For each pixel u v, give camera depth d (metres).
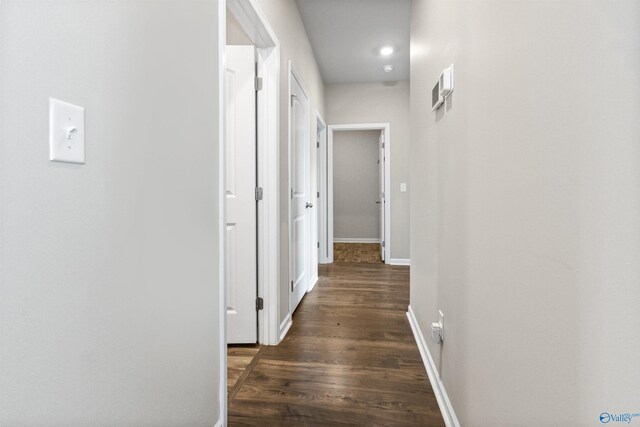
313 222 3.76
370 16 3.09
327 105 4.92
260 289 2.21
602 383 0.53
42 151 0.61
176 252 1.04
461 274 1.27
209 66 1.23
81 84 0.69
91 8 0.72
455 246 1.35
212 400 1.28
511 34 0.84
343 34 3.42
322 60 4.05
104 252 0.76
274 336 2.20
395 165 4.82
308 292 3.44
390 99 4.80
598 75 0.53
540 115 0.71
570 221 0.61
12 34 0.57
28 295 0.59
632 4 0.46
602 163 0.52
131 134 0.84
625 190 0.48
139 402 0.88
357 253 5.88
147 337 0.91
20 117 0.58
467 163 1.19
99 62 0.74
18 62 0.57
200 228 1.18
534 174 0.73
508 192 0.87
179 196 1.05
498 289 0.93
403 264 4.83
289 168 2.54
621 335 0.49
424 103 2.03
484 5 1.03
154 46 0.93
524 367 0.78
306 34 3.35
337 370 1.88
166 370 1.00
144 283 0.89
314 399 1.61
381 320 2.65
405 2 2.87
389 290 3.52
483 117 1.04
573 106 0.60
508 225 0.87
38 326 0.61
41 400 0.62
